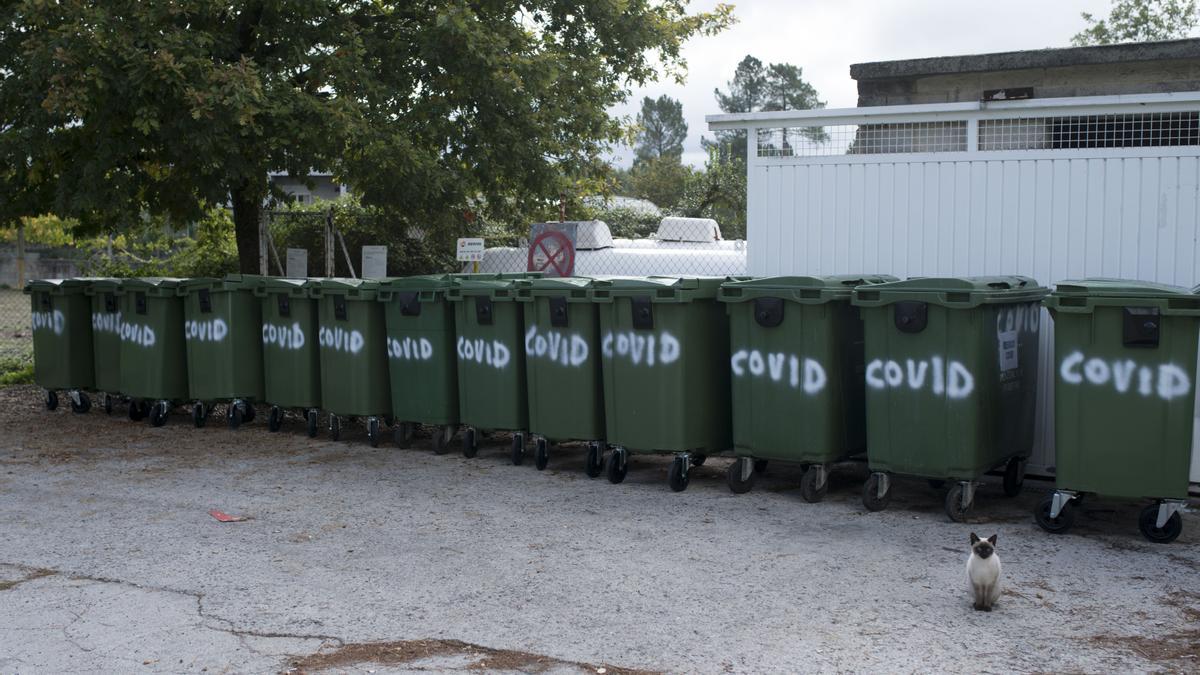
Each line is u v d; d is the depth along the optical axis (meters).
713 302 8.12
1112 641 4.83
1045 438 7.93
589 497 7.85
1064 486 6.56
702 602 5.43
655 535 6.75
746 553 6.32
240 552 6.45
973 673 4.48
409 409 9.59
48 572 6.08
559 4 13.12
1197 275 7.46
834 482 8.29
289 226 16.09
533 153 12.71
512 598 5.54
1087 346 6.43
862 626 5.05
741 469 7.89
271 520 7.21
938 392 6.96
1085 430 6.47
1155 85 11.28
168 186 12.08
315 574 5.99
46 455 9.64
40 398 13.35
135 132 10.96
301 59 11.41
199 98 10.04
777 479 8.43
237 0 11.32
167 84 10.32
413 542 6.64
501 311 8.91
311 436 10.42
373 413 9.91
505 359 8.94
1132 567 5.95
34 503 7.78
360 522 7.14
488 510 7.46
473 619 5.23
